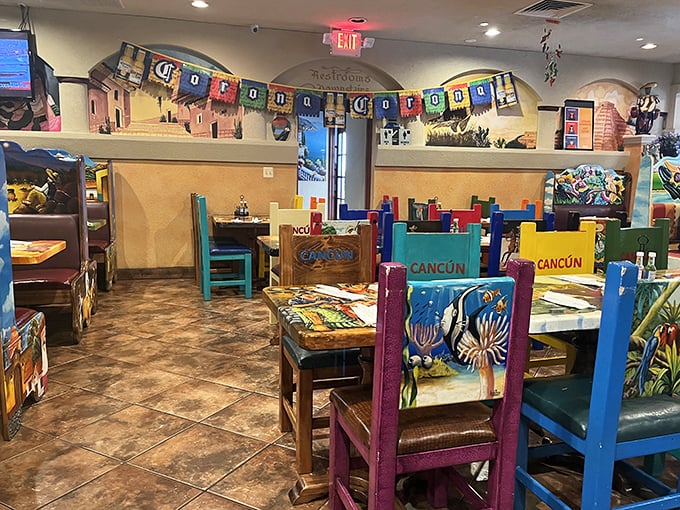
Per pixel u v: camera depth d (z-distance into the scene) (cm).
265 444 255
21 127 589
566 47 701
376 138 696
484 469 225
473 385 148
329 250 246
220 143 641
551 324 180
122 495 214
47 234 418
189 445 254
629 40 661
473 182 743
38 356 299
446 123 719
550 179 745
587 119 770
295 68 673
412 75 687
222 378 336
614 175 766
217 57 626
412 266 256
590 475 161
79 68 587
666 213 487
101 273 578
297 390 222
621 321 149
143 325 449
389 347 138
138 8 564
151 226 643
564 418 170
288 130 672
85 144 600
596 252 333
